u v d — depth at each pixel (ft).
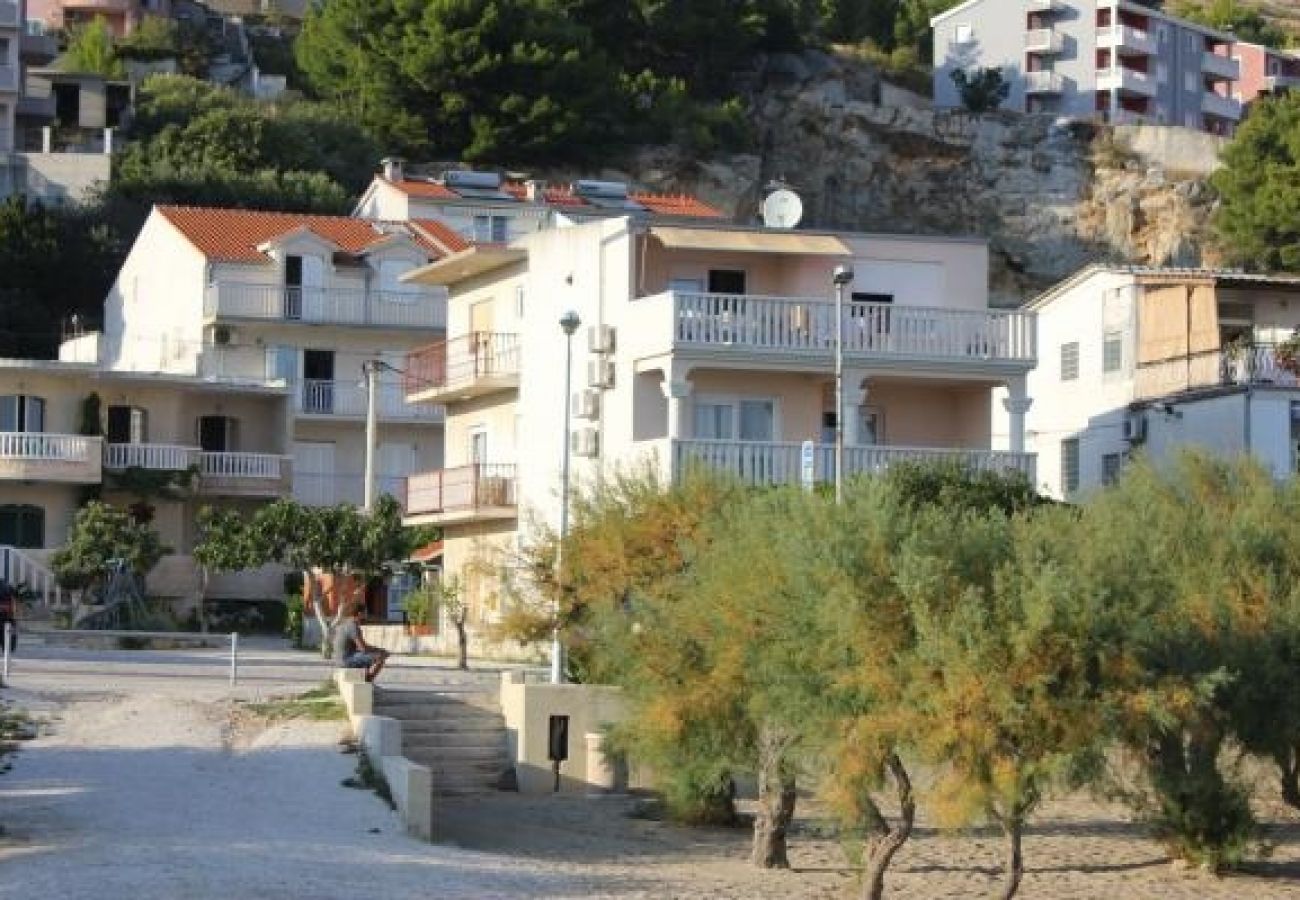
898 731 119.96
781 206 243.19
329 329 356.59
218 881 114.93
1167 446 248.32
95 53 568.00
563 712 171.53
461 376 265.34
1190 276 277.64
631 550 174.70
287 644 277.44
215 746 156.46
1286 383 256.11
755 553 133.18
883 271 238.89
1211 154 565.94
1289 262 503.61
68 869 115.14
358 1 534.78
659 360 223.71
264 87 571.69
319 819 136.36
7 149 506.89
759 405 229.04
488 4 515.09
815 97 587.68
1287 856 160.04
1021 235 560.20
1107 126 574.15
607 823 159.43
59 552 278.46
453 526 271.69
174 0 640.17
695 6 585.63
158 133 506.07
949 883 144.66
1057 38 647.56
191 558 312.71
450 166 513.86
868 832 128.47
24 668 193.16
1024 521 130.11
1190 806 151.23
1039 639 118.32
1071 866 154.10
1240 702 150.61
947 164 572.10
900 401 236.02
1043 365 295.07
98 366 332.80
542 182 482.28
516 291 262.26
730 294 233.14
